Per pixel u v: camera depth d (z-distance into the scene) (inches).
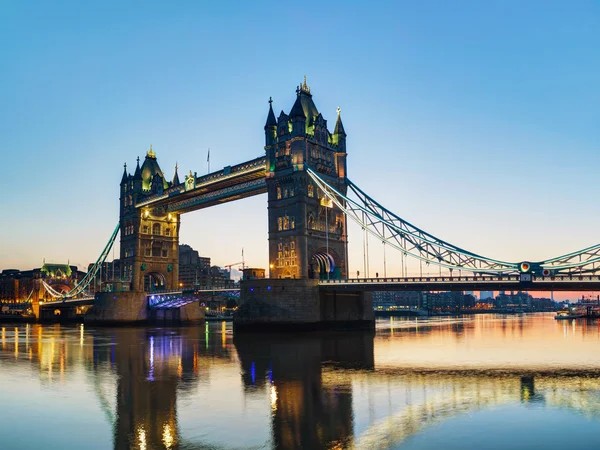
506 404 1414.9
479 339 3624.5
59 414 1338.6
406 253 3929.6
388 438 1109.7
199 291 5497.1
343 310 4411.9
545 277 3016.7
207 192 5565.9
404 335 3988.7
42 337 4170.8
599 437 1112.8
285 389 1635.1
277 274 4421.8
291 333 3922.2
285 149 4547.2
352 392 1581.0
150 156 6747.1
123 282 6382.9
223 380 1811.0
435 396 1519.4
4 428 1215.6
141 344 3297.2
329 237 4554.6
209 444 1083.9
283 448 1053.2
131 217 6501.0
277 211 4515.3
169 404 1437.0
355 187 4680.1
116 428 1208.8
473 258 3597.4
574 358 2404.0
